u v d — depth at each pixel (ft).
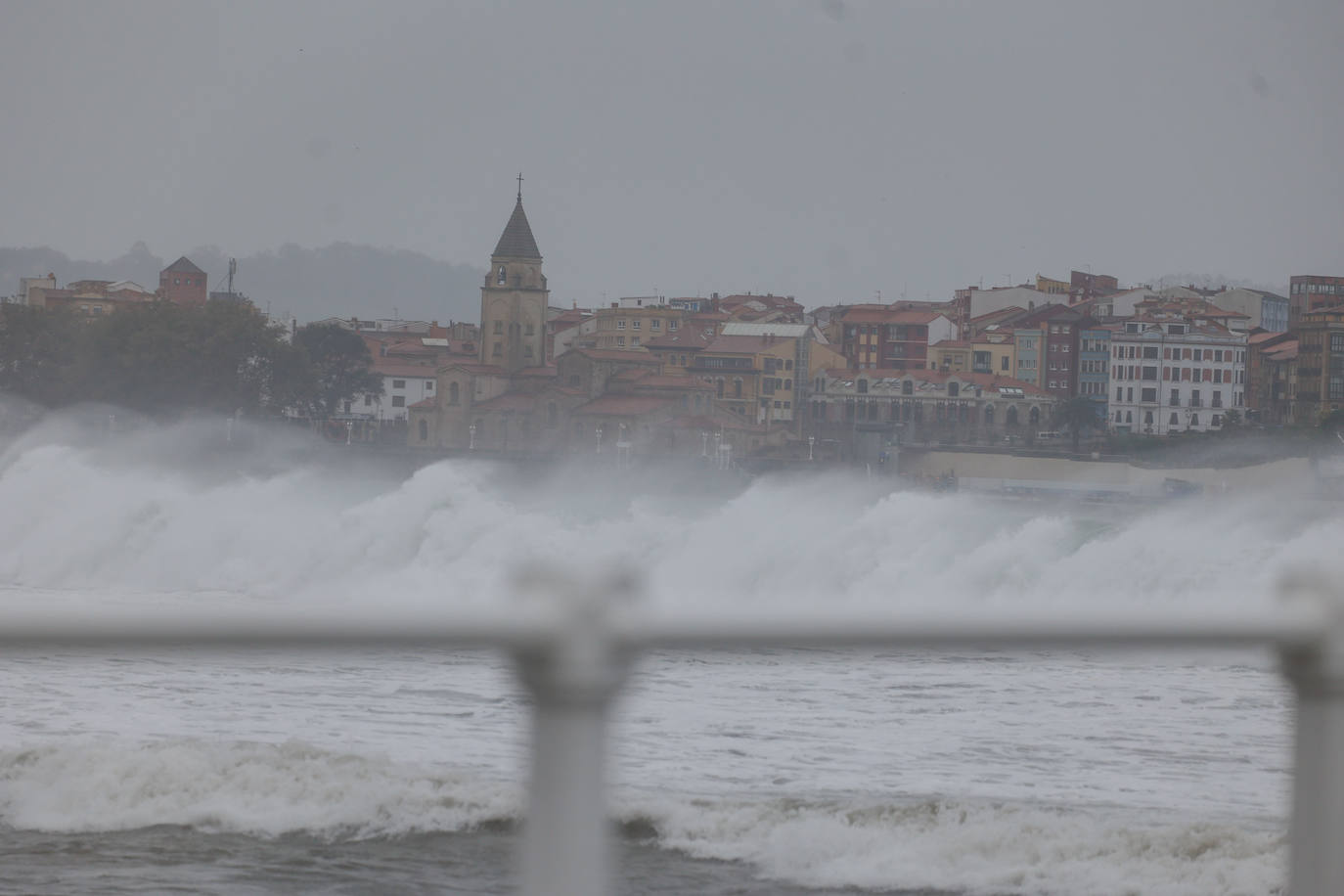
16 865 163.12
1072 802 193.16
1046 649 23.79
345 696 245.45
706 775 203.41
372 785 187.11
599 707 21.17
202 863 165.48
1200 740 228.84
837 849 173.47
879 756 216.54
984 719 242.78
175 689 245.04
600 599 21.09
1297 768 24.50
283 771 193.57
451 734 221.66
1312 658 24.25
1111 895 162.91
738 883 163.43
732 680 266.36
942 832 177.58
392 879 159.22
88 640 19.38
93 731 214.90
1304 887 24.39
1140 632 23.61
